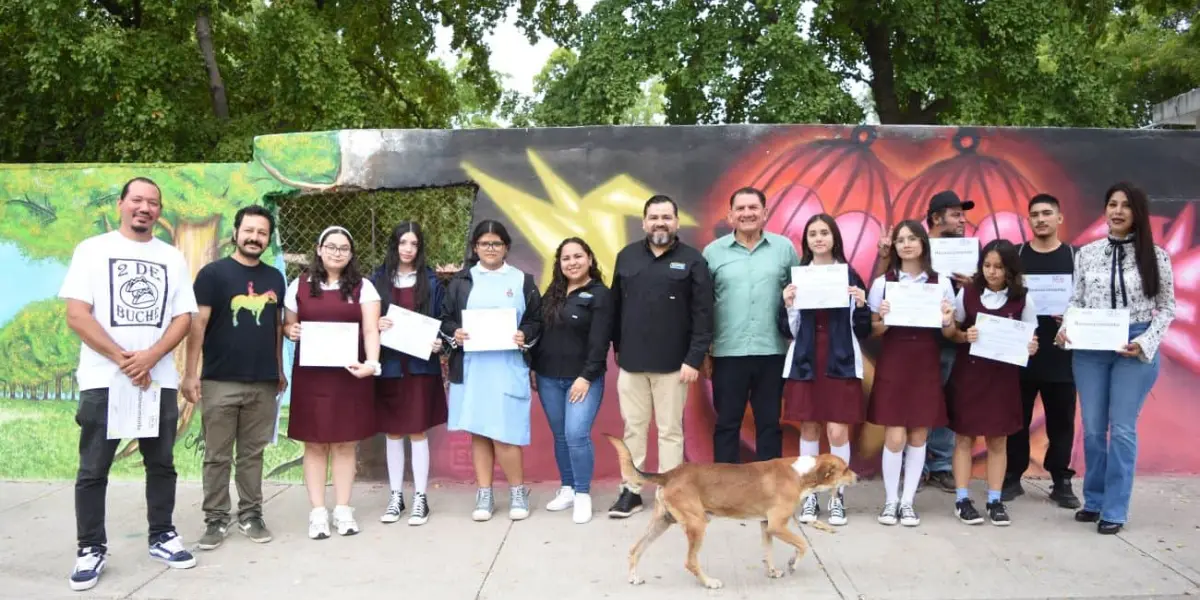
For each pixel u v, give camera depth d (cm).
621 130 604
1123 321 456
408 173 604
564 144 606
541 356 514
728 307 507
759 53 1415
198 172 604
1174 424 594
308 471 487
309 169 604
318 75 1377
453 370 504
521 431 498
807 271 477
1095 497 493
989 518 499
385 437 602
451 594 397
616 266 514
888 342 492
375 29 1797
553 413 521
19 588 407
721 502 403
